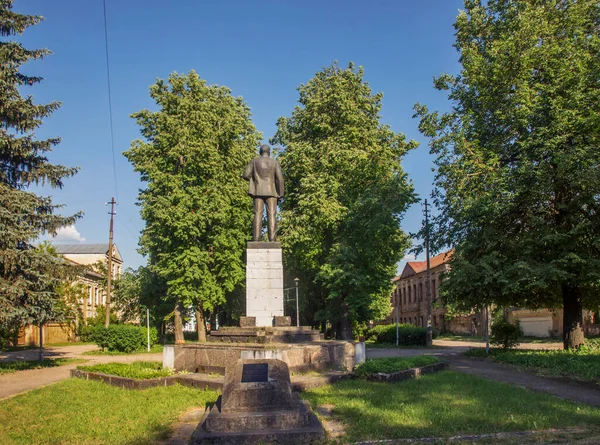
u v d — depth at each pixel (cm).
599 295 2173
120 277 4869
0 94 1995
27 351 3438
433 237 2350
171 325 4734
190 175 2930
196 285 2925
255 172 1611
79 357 2773
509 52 2084
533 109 1970
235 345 1341
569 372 1465
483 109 2211
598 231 1855
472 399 999
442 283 2194
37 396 1210
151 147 2936
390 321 7494
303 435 695
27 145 2066
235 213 3023
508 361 1867
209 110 2997
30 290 1981
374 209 2847
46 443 757
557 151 1869
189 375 1309
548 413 868
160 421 866
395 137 3212
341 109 3020
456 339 4656
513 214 2108
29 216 2069
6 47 2044
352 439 710
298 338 1421
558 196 1997
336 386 1164
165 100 2950
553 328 4094
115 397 1131
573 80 1948
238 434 687
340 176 3009
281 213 3078
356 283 2802
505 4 2302
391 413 862
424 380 1285
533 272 1789
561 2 2183
